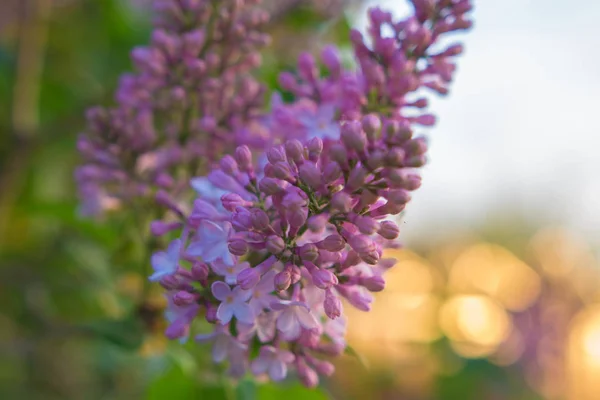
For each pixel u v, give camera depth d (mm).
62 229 460
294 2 426
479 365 591
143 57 331
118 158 342
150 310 339
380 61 303
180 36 339
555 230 950
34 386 532
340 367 602
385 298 676
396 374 636
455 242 939
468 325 679
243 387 334
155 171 342
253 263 267
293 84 319
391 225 247
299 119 295
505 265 844
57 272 456
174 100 326
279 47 439
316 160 251
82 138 347
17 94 444
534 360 640
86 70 521
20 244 486
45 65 516
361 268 263
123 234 367
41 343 493
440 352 633
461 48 307
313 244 245
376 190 246
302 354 273
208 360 338
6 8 492
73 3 519
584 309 697
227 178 266
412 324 691
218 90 333
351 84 296
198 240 265
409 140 245
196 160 338
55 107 519
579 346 680
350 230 250
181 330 260
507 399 597
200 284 261
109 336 337
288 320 253
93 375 537
